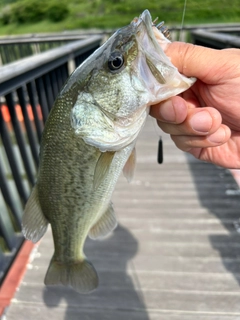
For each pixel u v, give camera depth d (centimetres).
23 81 47
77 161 21
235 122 25
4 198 42
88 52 106
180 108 19
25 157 50
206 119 20
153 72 19
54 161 22
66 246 25
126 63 19
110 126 20
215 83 21
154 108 21
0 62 114
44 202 24
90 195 23
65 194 23
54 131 21
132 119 20
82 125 20
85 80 20
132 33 19
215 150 28
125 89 20
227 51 20
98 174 20
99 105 20
